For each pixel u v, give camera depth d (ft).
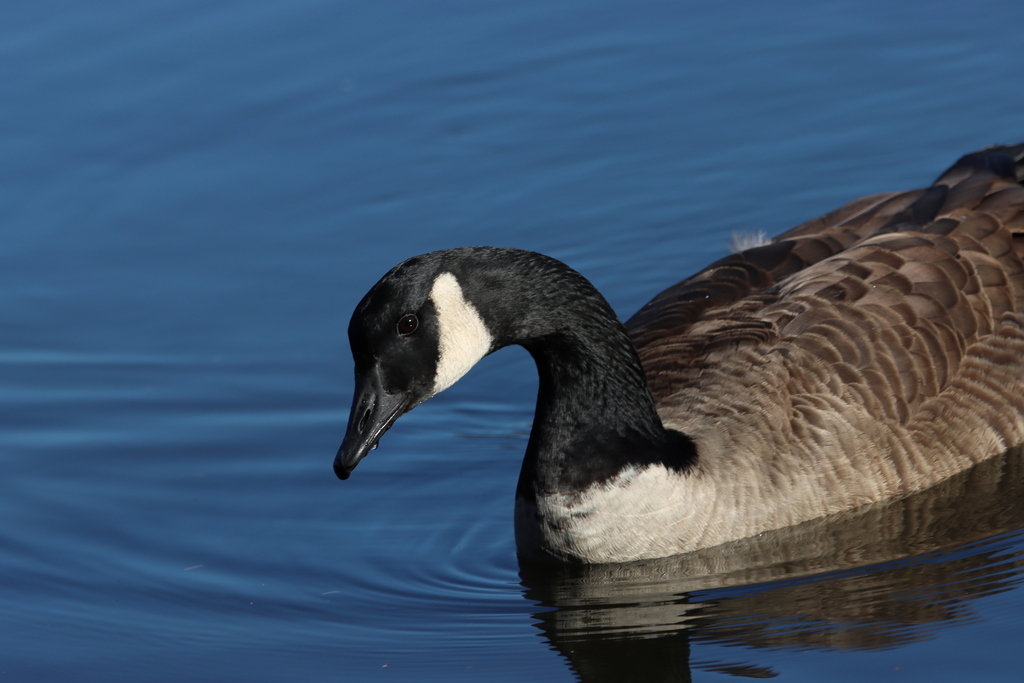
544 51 68.85
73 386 52.13
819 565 38.75
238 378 52.54
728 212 59.57
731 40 69.31
